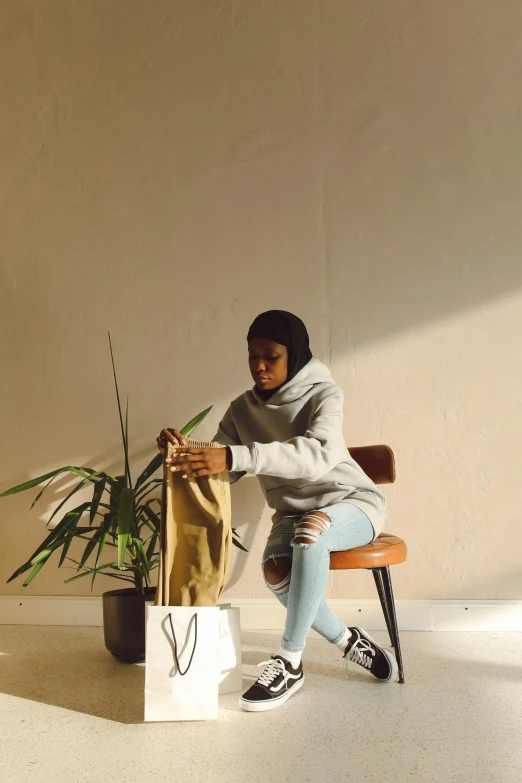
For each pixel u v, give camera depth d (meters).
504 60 2.58
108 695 1.91
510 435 2.51
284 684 1.81
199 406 2.67
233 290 2.67
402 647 2.30
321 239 2.63
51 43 2.83
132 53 2.79
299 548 1.82
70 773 1.43
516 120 2.57
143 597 2.20
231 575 2.60
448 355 2.55
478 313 2.55
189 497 1.82
